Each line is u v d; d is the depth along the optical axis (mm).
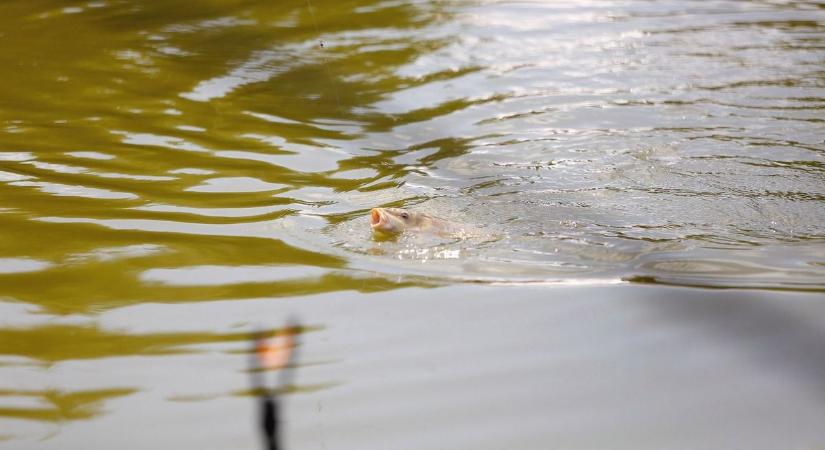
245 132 19422
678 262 12914
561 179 16906
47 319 11117
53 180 16203
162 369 9883
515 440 8453
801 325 10711
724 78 23047
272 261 12984
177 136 18938
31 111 20156
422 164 17875
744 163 17422
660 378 9539
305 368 9859
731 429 8594
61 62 23828
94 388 9523
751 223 14602
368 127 20156
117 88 21984
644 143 18750
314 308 11414
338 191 16297
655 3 31266
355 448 8352
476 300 11641
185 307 11461
